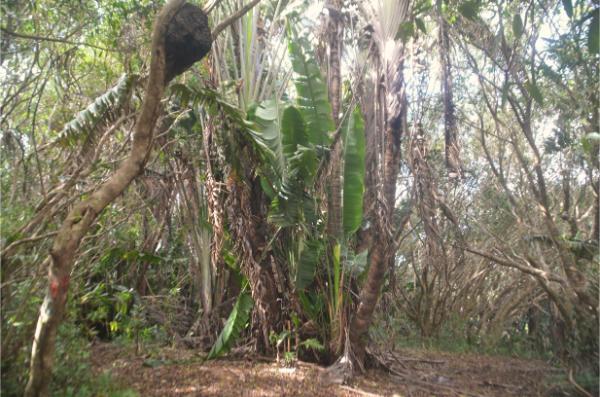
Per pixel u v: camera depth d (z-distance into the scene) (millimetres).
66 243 4422
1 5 5977
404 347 11992
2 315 5113
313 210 8039
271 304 8547
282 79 9484
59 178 6324
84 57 8656
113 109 5914
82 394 5500
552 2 7586
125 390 6125
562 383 7598
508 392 7918
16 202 5906
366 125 8562
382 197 7516
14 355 5086
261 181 8203
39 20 6746
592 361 7301
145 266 9641
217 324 9312
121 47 7625
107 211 7168
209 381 7246
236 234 8219
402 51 7539
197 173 8898
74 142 5844
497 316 12648
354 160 7902
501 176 8453
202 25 5070
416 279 13727
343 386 7348
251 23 8922
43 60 7281
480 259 12742
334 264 8023
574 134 8188
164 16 4836
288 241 8492
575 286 7227
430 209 8000
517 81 7441
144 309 9312
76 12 7195
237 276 9227
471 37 8148
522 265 7852
